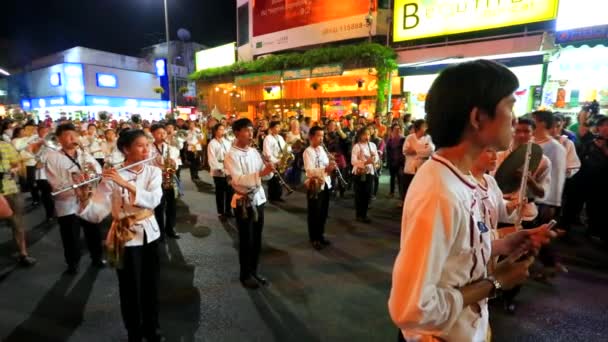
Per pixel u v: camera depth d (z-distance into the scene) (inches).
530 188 114.2
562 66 314.8
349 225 220.5
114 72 1077.1
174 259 171.0
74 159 154.4
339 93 547.2
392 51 421.7
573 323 115.9
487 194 51.2
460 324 41.8
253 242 144.1
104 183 103.9
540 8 333.7
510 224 108.7
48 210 232.5
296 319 120.0
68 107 1009.5
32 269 161.6
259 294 136.8
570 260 163.3
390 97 427.5
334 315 122.4
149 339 107.7
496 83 36.4
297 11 573.6
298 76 502.6
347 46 441.1
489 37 366.3
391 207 261.0
